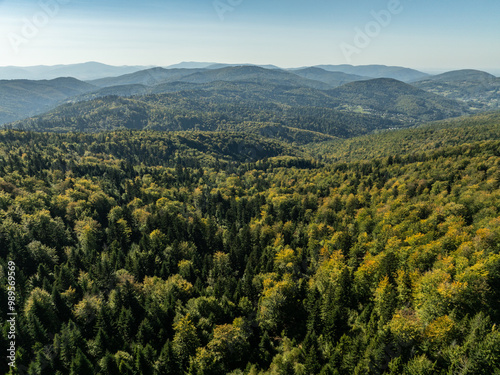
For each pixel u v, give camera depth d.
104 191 176.12
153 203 162.25
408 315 63.31
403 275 73.38
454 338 53.59
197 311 79.25
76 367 59.66
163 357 64.50
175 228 133.12
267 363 67.88
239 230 147.88
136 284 93.19
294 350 65.25
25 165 193.62
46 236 115.19
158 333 74.75
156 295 88.94
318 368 58.00
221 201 187.88
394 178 186.75
